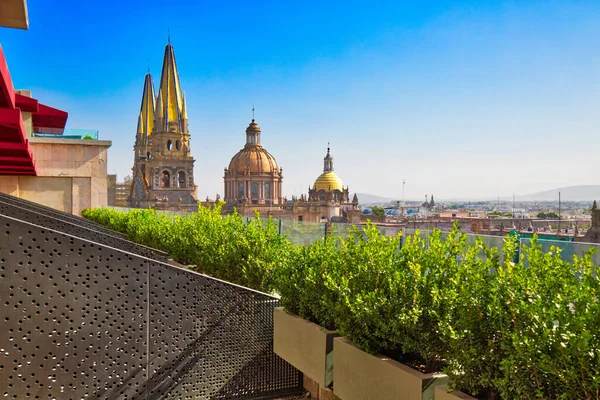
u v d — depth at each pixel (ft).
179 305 24.38
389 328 17.22
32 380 20.59
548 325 12.36
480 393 15.12
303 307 23.31
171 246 47.42
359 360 18.60
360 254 21.22
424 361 18.80
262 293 26.86
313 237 39.09
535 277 14.12
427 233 28.60
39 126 148.05
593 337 11.62
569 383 11.53
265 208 440.86
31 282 20.52
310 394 26.94
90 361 21.81
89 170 147.33
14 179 140.67
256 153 464.24
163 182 392.27
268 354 26.91
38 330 20.68
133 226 64.23
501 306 13.92
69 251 21.22
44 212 50.42
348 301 18.30
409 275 18.39
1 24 38.83
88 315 21.76
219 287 25.54
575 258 14.71
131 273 22.84
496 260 15.34
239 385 26.14
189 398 24.70
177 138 392.06
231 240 36.32
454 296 15.34
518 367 12.64
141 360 23.25
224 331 25.77
